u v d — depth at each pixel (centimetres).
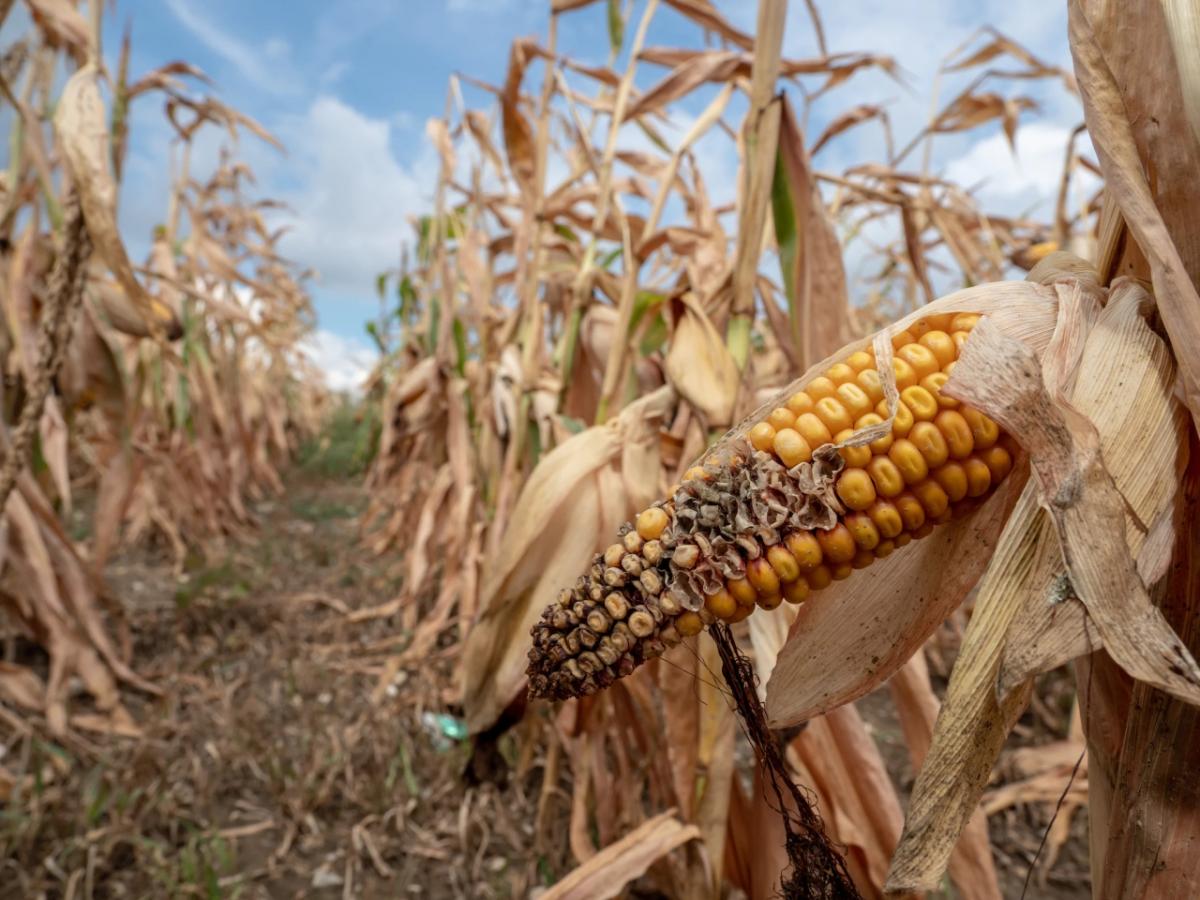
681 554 86
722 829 201
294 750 346
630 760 289
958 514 102
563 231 425
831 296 221
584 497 212
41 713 375
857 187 321
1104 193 113
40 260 353
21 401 369
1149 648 83
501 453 391
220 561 609
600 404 264
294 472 1200
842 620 114
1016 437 88
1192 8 96
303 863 276
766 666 178
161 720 359
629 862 196
